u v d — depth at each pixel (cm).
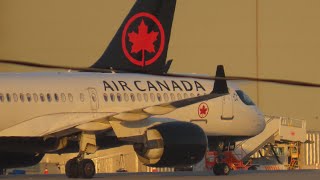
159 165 11706
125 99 12444
